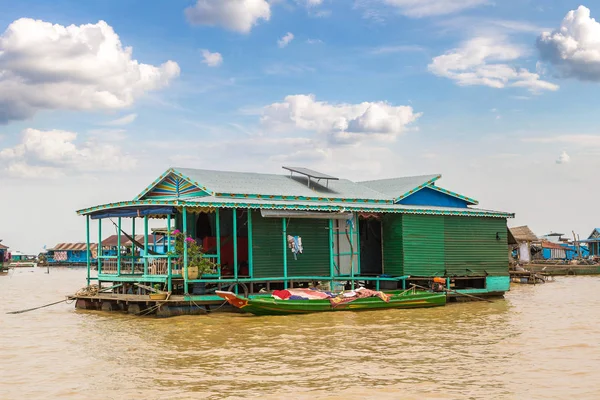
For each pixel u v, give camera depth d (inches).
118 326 817.5
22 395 485.1
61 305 1157.7
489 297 1189.7
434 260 1116.5
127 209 978.1
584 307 1047.0
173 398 467.8
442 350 637.3
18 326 848.9
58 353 645.9
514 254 2411.4
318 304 903.7
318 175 1150.3
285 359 595.5
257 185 1074.1
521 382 504.4
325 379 517.0
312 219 1024.9
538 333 745.0
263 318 862.5
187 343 681.6
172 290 936.9
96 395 480.4
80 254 4746.6
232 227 1034.7
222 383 507.8
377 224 1166.3
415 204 1199.6
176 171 1068.5
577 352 625.9
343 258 1054.4
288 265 991.0
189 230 1075.9
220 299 906.7
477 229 1181.1
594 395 466.0
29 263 5007.4
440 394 470.6
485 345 664.4
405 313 929.5
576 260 2802.7
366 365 567.5
